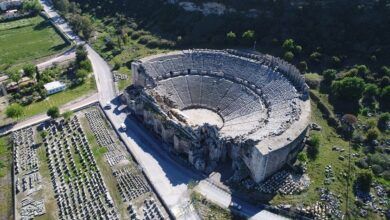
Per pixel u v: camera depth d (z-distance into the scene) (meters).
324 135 125.56
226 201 104.62
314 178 109.12
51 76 170.25
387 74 145.25
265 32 175.00
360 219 97.88
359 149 120.19
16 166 121.19
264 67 145.25
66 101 154.12
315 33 166.62
